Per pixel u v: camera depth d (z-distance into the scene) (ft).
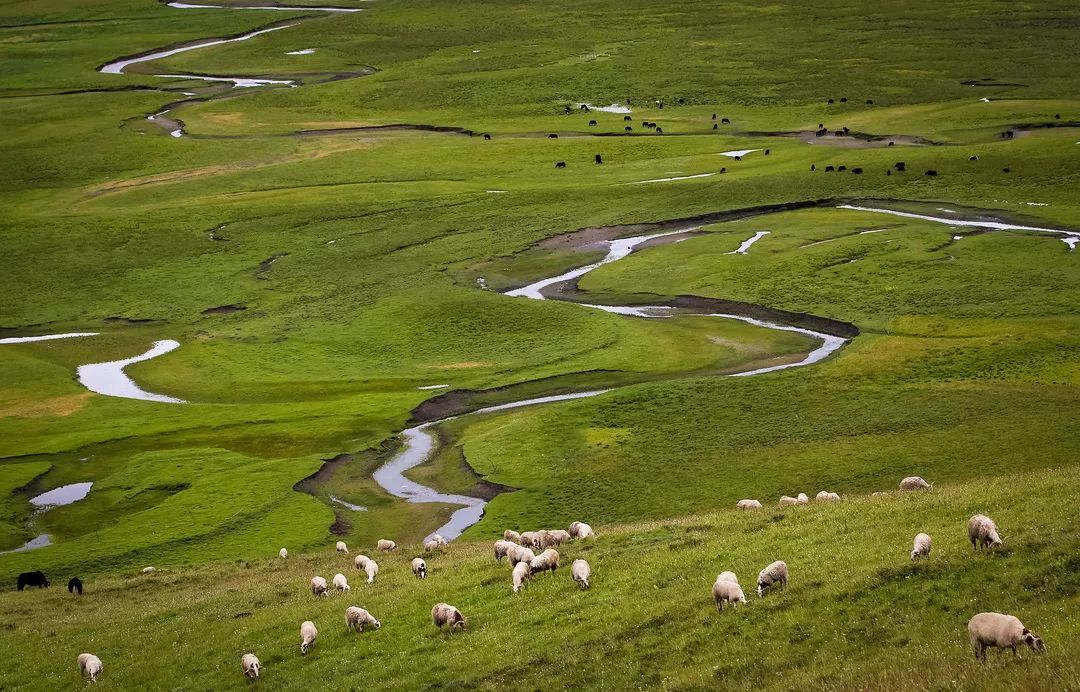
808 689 71.97
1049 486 108.37
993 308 336.70
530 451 240.73
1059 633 70.59
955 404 245.65
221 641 111.55
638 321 355.97
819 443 226.99
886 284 372.79
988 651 69.92
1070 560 83.35
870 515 111.96
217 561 177.88
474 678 89.30
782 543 107.45
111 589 150.20
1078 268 372.99
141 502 226.17
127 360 350.64
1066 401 239.91
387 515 210.18
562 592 105.29
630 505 202.08
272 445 259.39
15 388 321.32
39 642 121.90
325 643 104.63
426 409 282.77
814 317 347.97
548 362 317.83
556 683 85.71
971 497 110.83
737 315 356.79
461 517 206.90
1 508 228.63
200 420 279.90
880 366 285.64
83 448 263.70
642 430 248.73
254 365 335.26
